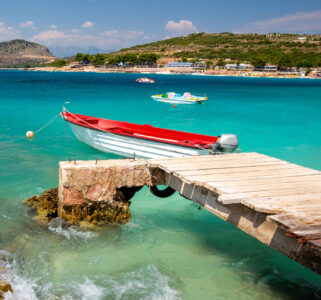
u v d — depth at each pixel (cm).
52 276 512
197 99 3338
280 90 6662
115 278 514
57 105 3130
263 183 542
